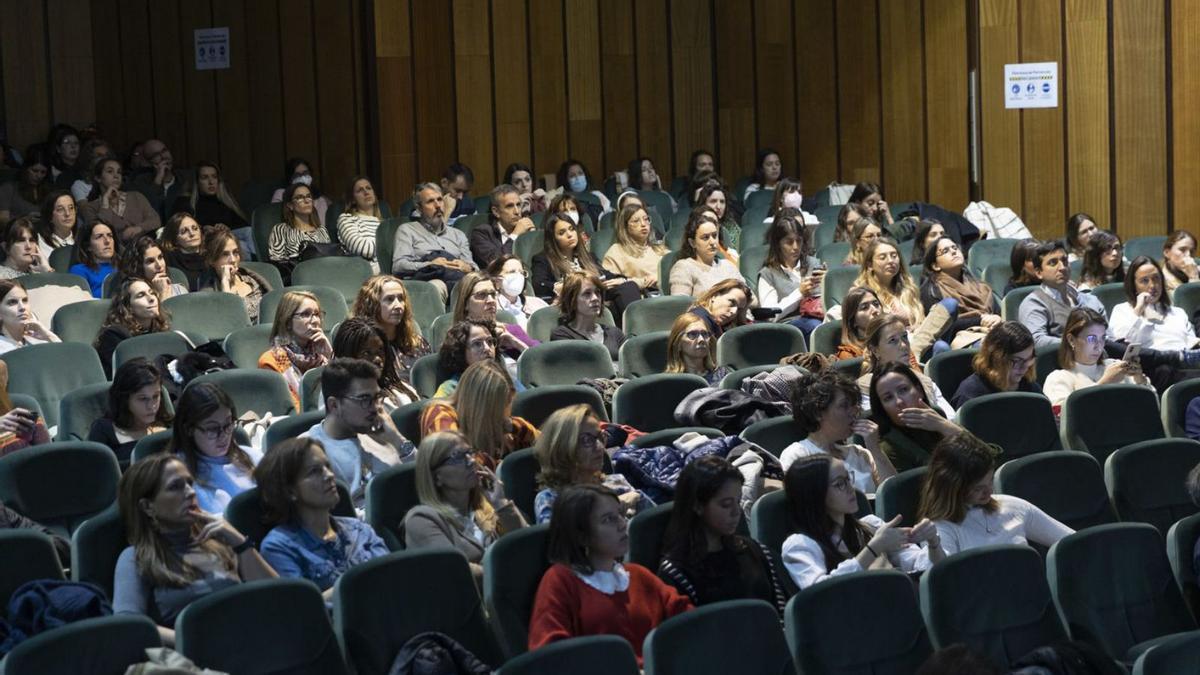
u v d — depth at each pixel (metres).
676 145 12.95
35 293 7.89
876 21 12.33
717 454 5.20
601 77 12.76
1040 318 7.68
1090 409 5.99
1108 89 11.38
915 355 7.36
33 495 4.95
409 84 12.03
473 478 4.64
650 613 4.29
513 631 4.20
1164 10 11.13
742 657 3.95
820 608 4.14
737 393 5.89
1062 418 6.02
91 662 3.66
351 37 12.03
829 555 4.65
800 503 4.67
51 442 5.23
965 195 12.08
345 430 5.16
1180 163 11.15
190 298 7.70
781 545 4.68
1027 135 11.70
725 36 12.80
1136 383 6.60
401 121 12.02
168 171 11.20
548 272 8.73
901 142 12.34
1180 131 11.13
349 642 3.99
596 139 12.79
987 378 6.34
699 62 12.85
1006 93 11.76
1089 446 5.96
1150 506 5.31
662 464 5.17
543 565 4.33
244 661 3.83
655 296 8.33
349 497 4.74
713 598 4.44
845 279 8.32
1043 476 5.19
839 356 6.97
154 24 12.55
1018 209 11.80
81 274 8.61
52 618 3.94
